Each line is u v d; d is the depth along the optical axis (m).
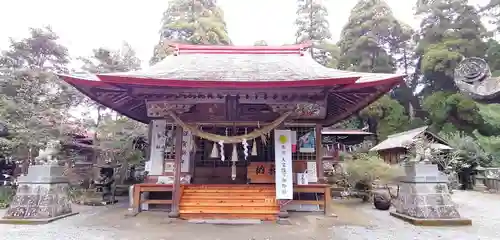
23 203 8.75
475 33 30.44
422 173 8.82
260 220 8.87
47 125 13.68
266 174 11.23
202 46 12.95
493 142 22.02
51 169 9.15
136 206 9.84
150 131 11.93
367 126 31.70
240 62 11.13
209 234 7.23
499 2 31.59
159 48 26.55
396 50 35.72
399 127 29.47
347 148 28.50
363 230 7.68
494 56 29.81
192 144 11.42
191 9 29.34
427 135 21.20
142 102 10.59
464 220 8.28
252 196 9.92
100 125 15.69
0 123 13.27
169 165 11.37
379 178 13.50
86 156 18.22
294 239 6.79
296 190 9.78
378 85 8.34
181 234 7.21
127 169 16.91
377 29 32.53
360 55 32.41
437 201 8.58
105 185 13.19
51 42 15.66
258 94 8.93
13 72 14.77
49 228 7.80
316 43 33.12
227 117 9.29
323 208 10.79
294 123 11.53
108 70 17.62
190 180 11.35
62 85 15.52
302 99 8.91
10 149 13.28
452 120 27.81
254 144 9.48
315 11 34.00
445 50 28.95
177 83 7.77
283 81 7.73
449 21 32.28
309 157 11.52
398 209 9.73
